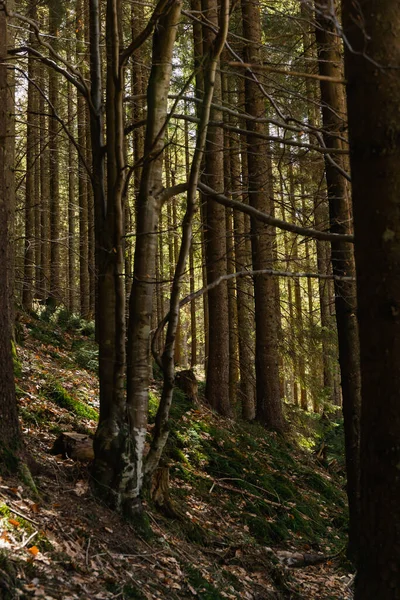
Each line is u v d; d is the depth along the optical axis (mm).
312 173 7711
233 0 4980
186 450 9312
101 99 6082
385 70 2742
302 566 7320
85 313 18562
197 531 6453
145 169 5652
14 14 5188
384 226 2740
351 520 7391
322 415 18453
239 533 7266
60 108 17344
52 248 18062
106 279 5773
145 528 5359
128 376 5625
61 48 11734
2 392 4945
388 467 2719
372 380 2785
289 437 13492
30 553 3859
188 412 10766
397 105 2730
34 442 6375
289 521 8648
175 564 5117
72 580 3840
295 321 14711
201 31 11422
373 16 2789
